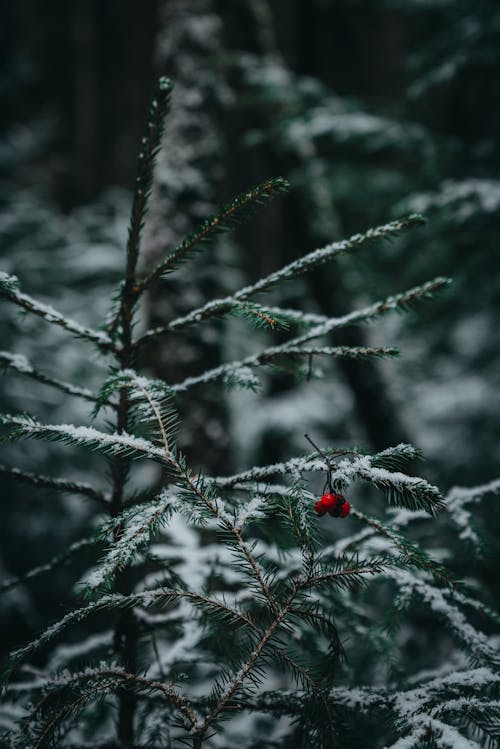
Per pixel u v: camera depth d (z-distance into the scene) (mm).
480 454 5395
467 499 1656
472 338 5867
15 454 6789
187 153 3730
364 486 4246
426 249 4844
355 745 1204
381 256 5316
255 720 2338
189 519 1200
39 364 6641
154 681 1234
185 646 1671
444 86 5066
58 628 1194
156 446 1275
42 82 12648
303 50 6031
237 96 5098
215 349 3676
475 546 1565
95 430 1290
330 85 9961
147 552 1484
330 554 1608
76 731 1803
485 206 3904
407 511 1702
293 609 1202
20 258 7648
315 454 1312
